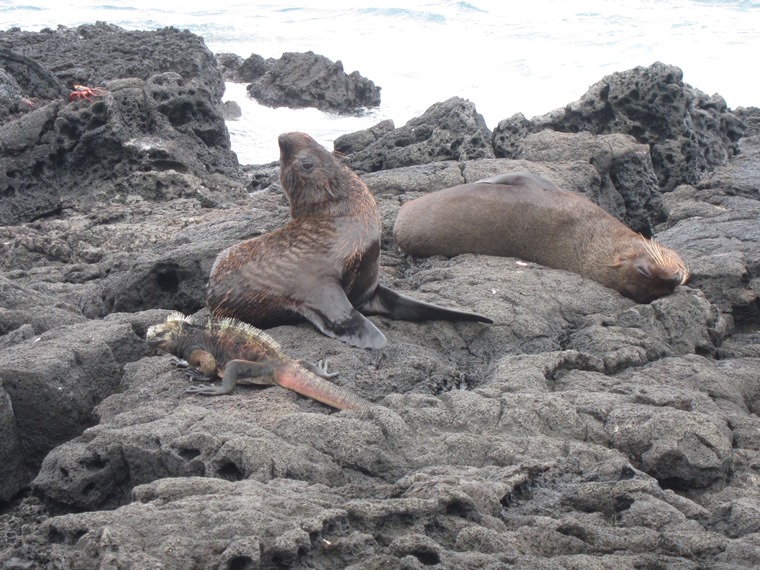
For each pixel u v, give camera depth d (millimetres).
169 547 5754
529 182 14031
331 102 35312
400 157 20516
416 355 9938
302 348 9883
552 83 38688
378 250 11008
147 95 21984
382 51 45469
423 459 7691
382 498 6766
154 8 58031
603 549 6324
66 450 8117
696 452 7910
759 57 39438
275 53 47469
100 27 35250
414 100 37406
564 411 8359
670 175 21062
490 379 9492
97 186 20906
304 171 10625
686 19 45281
